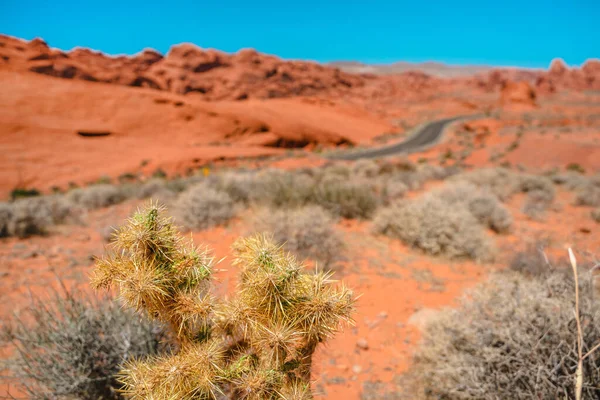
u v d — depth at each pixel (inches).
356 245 298.5
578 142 1982.0
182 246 62.4
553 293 126.4
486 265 266.7
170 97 2215.8
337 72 6259.8
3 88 1964.8
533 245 270.1
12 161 1359.5
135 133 1916.8
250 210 387.9
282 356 62.0
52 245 302.5
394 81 7834.6
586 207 493.0
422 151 2149.4
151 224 58.8
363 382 146.6
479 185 614.9
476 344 123.6
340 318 63.3
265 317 62.0
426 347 142.5
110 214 421.4
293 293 60.7
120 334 116.6
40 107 1867.6
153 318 64.1
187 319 60.7
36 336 119.0
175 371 56.3
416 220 297.6
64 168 1390.3
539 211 441.1
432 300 213.6
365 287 226.5
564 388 98.8
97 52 4065.0
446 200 385.1
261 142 2143.2
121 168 1432.1
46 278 231.1
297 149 2278.5
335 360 160.1
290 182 429.4
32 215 346.3
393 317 194.5
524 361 108.0
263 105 3073.3
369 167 908.0
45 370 111.9
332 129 2696.9
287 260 63.5
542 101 5664.4
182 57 4542.3
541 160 1658.5
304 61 5920.3
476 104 5191.9
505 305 127.1
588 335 106.5
